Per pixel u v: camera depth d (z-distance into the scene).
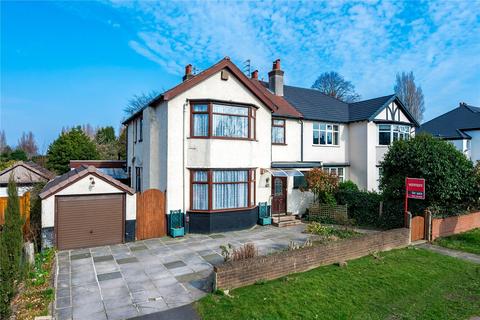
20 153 41.34
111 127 52.09
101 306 7.17
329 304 7.35
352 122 21.61
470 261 10.87
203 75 14.52
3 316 6.02
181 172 14.30
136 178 19.67
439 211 14.01
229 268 7.77
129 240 12.79
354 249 10.46
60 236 11.59
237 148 15.08
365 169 20.86
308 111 20.73
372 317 7.03
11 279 6.14
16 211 6.39
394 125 21.70
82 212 11.95
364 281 8.64
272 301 7.20
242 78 15.58
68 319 6.59
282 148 18.80
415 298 8.02
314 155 20.28
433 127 35.53
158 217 13.68
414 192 13.04
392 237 11.80
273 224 16.42
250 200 15.71
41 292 7.71
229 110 15.10
